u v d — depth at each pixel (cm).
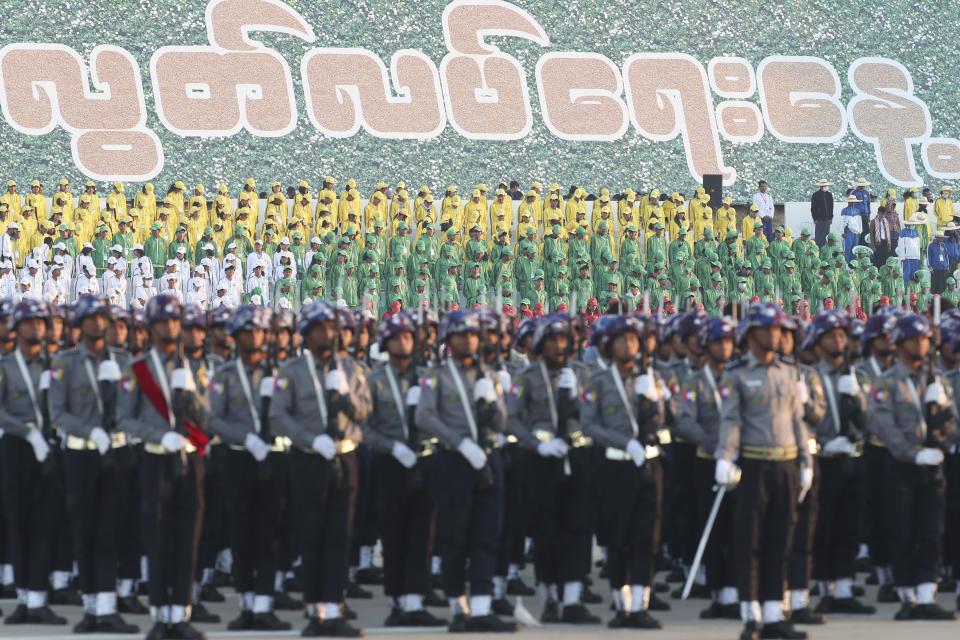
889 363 3816
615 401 3344
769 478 3108
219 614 3688
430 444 3428
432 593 3788
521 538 4019
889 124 16312
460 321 3284
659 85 16025
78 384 3297
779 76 16262
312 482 3197
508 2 15900
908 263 12988
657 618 3562
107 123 14812
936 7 16612
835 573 3691
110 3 15075
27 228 12044
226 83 15150
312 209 13312
